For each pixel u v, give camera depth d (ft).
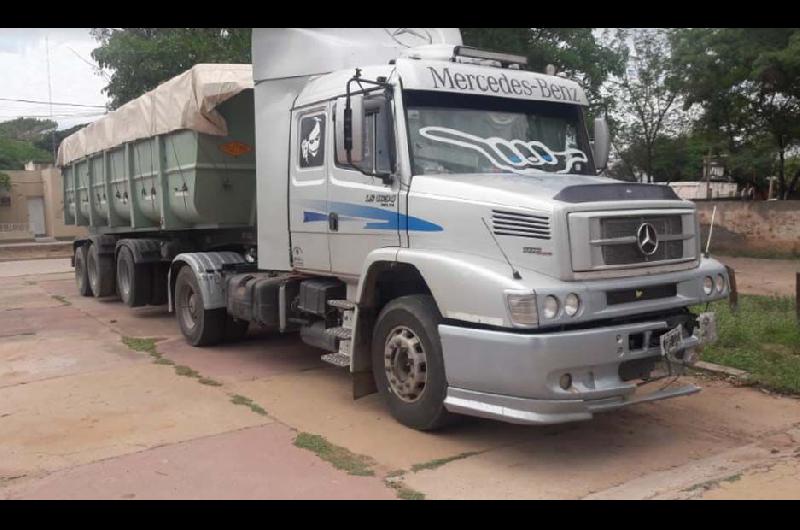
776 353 27.45
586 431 20.57
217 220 32.40
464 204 18.90
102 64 64.69
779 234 69.26
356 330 21.77
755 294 44.50
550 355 16.61
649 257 18.60
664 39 76.69
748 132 75.10
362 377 22.11
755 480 17.03
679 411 22.40
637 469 17.83
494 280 17.31
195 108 30.04
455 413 19.56
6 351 32.09
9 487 16.90
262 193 26.61
